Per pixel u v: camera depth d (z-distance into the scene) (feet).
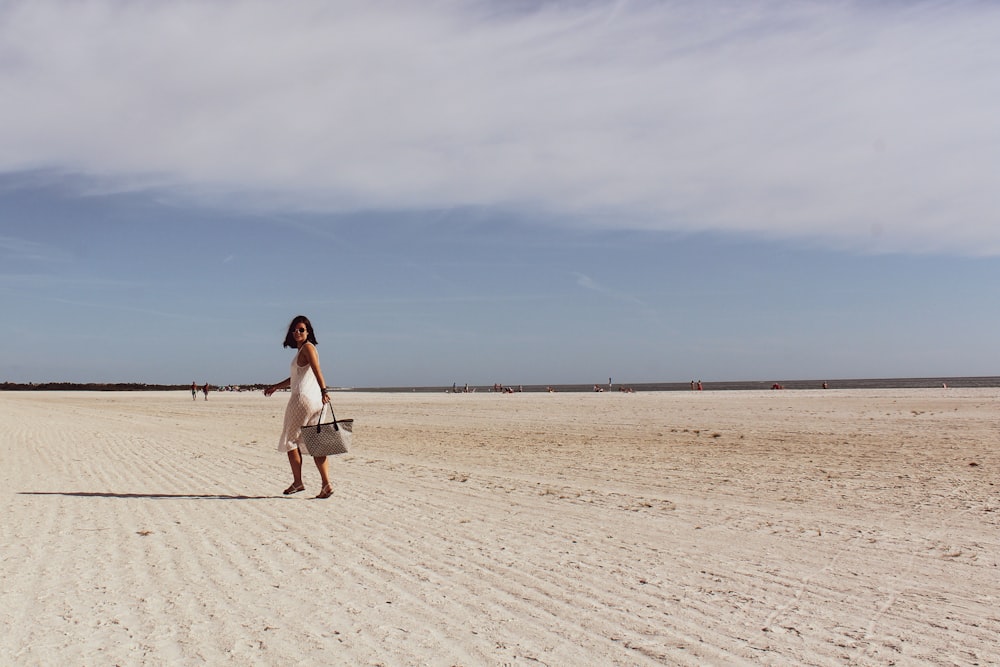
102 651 11.51
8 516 23.08
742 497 27.76
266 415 105.19
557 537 20.40
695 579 16.11
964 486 30.17
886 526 22.20
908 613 13.74
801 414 82.48
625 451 46.21
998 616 13.57
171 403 171.22
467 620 13.20
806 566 17.31
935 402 106.73
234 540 19.76
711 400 131.23
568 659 11.33
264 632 12.46
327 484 27.55
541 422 77.51
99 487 30.22
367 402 157.17
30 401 187.11
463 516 23.62
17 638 12.07
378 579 15.93
